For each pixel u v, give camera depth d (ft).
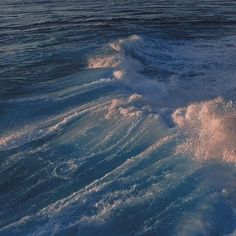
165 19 84.33
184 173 25.03
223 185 23.79
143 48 56.75
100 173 27.37
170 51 58.23
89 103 37.27
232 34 70.95
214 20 83.51
